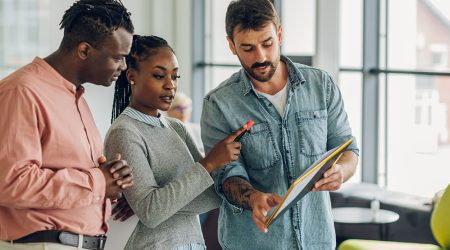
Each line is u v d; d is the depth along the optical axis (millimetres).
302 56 6879
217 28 8375
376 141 6504
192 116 8562
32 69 2344
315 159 2744
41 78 2338
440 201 4457
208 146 2783
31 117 2268
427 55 6293
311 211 2783
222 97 2748
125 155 2543
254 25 2539
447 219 4387
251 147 2719
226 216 2818
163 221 2607
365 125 6480
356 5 6488
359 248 4633
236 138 2598
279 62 2707
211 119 2764
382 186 6414
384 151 6492
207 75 8539
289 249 2766
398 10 6359
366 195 6055
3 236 2365
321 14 6418
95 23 2338
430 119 6258
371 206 5738
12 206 2281
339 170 2594
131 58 2633
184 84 8602
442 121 6211
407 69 6281
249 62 2590
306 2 6805
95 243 2451
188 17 8461
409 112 6332
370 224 5832
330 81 2805
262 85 2730
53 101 2332
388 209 5824
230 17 2588
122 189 2414
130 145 2555
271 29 2562
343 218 5500
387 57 6406
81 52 2363
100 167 2395
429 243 5523
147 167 2562
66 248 2371
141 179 2533
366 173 6539
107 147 2598
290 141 2721
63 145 2338
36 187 2240
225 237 2830
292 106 2727
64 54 2383
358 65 6523
